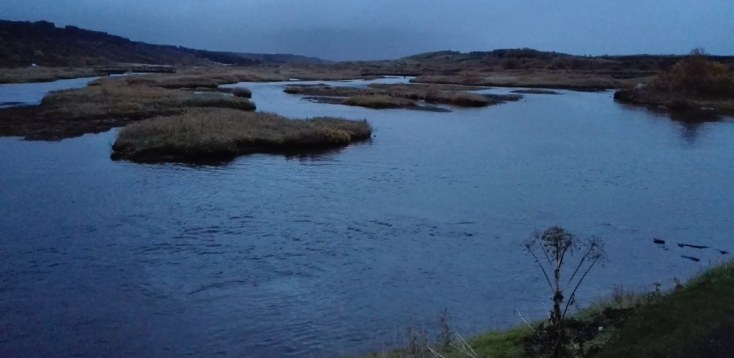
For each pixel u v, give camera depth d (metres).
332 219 20.30
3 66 104.50
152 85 70.12
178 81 75.62
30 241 17.45
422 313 12.95
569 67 121.88
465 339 10.34
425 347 10.06
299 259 16.42
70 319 12.51
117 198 22.38
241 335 11.95
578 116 53.69
